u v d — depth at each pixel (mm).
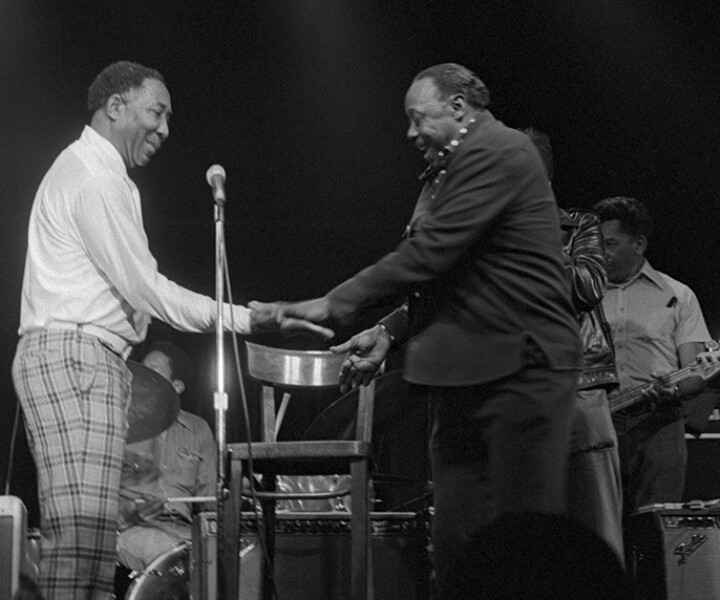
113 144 3951
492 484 3342
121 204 3750
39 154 7766
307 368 4309
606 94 7996
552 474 3293
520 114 8078
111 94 3953
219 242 3654
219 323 3572
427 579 4426
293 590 4453
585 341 4129
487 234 3400
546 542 3068
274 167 8234
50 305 3701
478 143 3430
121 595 5902
